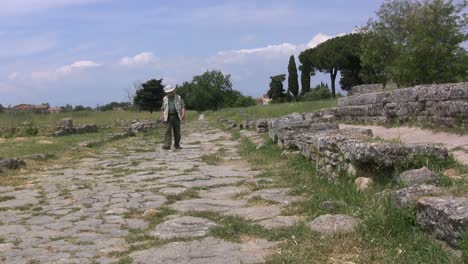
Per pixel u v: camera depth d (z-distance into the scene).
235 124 26.75
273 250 4.56
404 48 36.56
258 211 6.28
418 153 6.20
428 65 24.64
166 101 15.84
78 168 11.65
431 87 11.36
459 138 9.35
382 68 40.69
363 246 4.30
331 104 24.98
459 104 9.95
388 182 6.02
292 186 7.73
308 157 9.36
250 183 8.41
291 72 80.19
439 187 4.83
